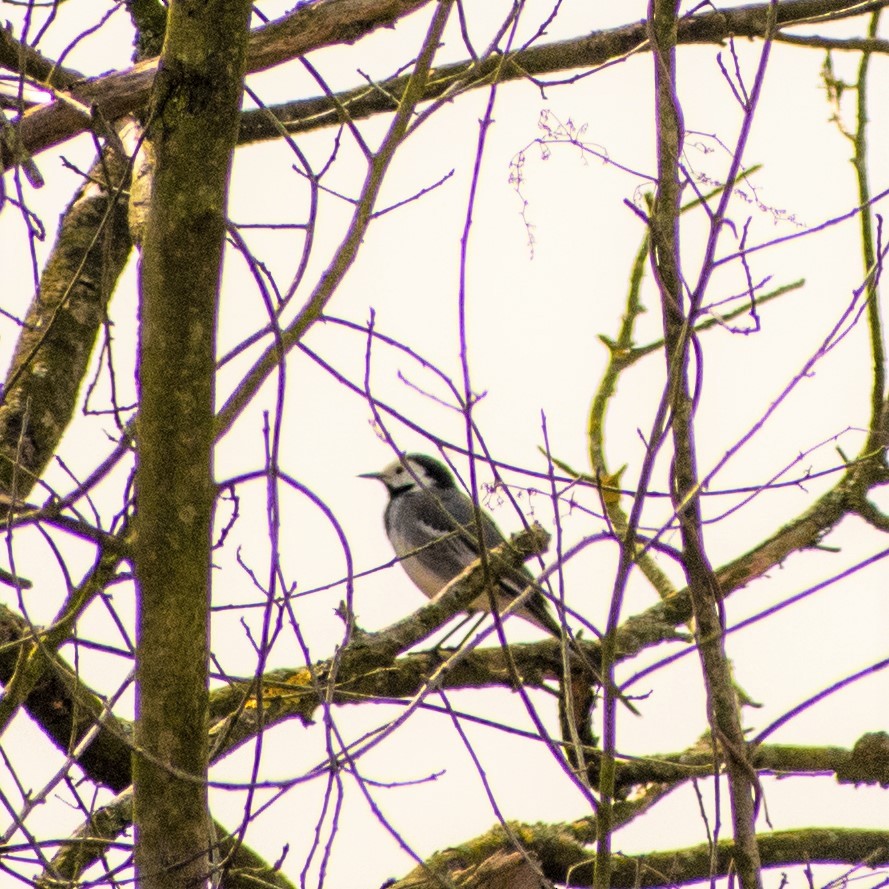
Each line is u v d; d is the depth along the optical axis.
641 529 7.46
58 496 6.78
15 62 11.00
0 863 6.80
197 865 6.96
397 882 9.95
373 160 6.93
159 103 6.55
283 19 10.10
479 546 6.42
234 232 6.63
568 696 6.63
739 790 6.75
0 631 10.80
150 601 6.82
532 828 10.77
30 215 7.29
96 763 11.04
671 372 6.30
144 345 6.71
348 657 10.92
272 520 6.41
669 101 6.81
